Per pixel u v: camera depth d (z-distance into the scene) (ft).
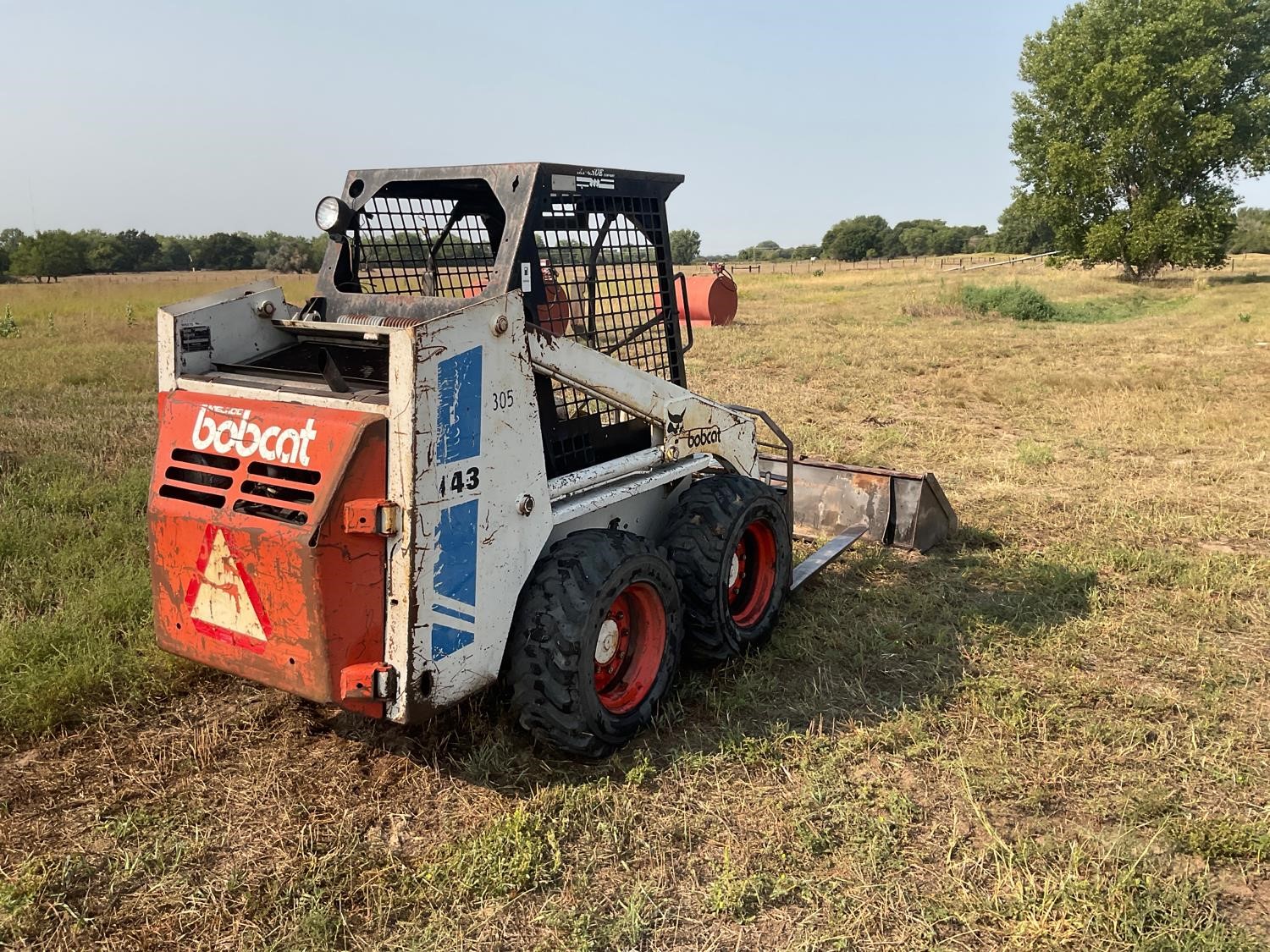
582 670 11.31
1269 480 26.14
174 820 10.89
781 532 15.80
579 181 12.27
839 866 10.32
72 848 10.41
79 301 88.28
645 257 14.19
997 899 9.72
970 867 10.30
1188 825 10.94
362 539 9.85
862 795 11.55
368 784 11.71
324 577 9.61
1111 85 120.78
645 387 13.58
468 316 10.18
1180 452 29.73
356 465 9.66
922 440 31.24
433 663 10.28
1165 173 124.36
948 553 20.66
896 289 115.03
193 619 10.73
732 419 16.06
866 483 21.22
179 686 13.87
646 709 12.66
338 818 11.02
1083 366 47.44
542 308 12.10
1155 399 37.68
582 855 10.43
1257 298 91.66
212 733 12.71
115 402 34.78
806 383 42.93
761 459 22.47
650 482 13.73
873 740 12.82
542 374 11.68
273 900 9.59
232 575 10.24
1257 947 9.05
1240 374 44.34
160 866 10.07
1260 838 10.59
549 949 9.04
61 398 35.27
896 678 14.84
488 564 10.84
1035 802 11.50
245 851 10.41
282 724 13.10
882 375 44.96
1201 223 120.57
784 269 225.56
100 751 12.30
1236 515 22.94
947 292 97.91
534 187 11.57
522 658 11.34
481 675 11.00
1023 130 134.00
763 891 9.89
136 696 13.37
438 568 10.17
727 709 13.50
